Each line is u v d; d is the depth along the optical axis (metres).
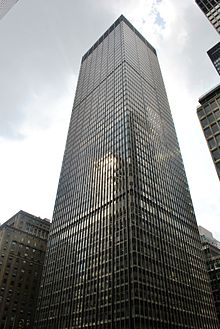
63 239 110.75
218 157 41.84
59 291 96.31
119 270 79.75
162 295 80.12
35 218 140.12
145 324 69.50
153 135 126.69
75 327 81.44
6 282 109.19
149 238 88.25
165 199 108.25
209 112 47.81
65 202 123.50
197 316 89.38
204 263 109.62
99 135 127.81
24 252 121.94
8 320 102.44
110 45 171.75
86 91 165.88
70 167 135.50
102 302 78.38
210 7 88.12
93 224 99.69
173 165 129.12
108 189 103.00
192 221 117.62
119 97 130.00
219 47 107.69
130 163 100.94
